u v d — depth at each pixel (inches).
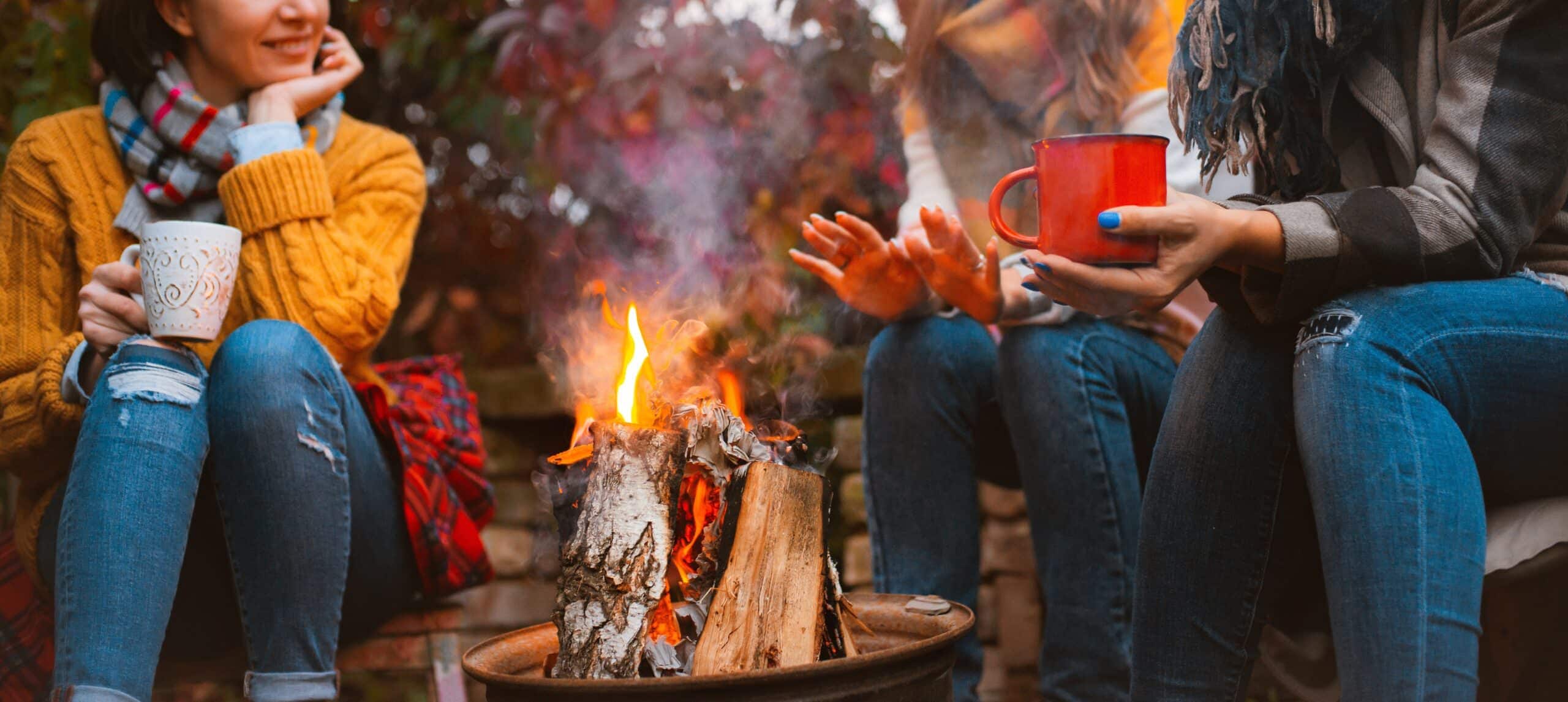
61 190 65.8
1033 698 87.5
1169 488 47.5
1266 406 46.0
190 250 52.2
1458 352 40.6
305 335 56.9
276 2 66.4
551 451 115.0
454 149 121.4
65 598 47.7
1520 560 42.0
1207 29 46.8
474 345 126.2
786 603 43.2
